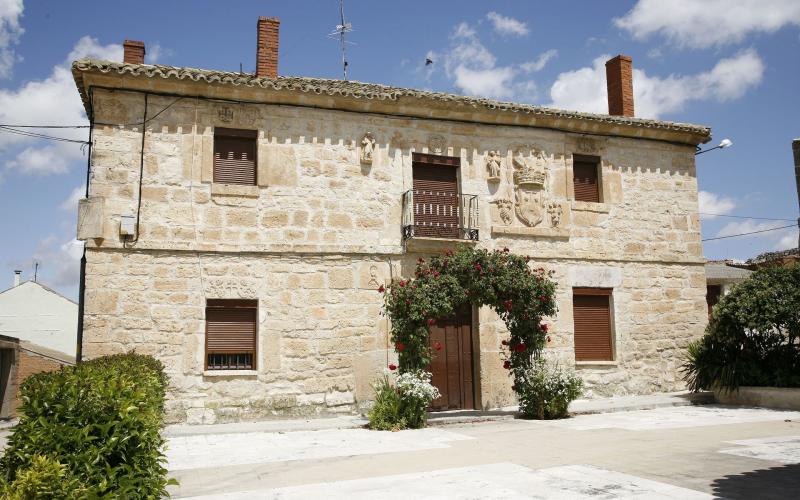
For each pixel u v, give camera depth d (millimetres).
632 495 5656
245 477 6848
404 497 5773
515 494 5793
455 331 13422
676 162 15797
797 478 6246
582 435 9375
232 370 11750
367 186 12953
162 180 11703
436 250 13156
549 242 14219
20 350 21625
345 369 12312
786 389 12492
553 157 14539
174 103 11930
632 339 14680
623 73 16438
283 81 12352
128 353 10516
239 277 11906
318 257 12422
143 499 4555
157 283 11445
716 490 5785
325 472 7031
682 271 15430
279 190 12344
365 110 13078
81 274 11719
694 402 13523
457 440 9141
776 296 12828
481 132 13984
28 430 4414
